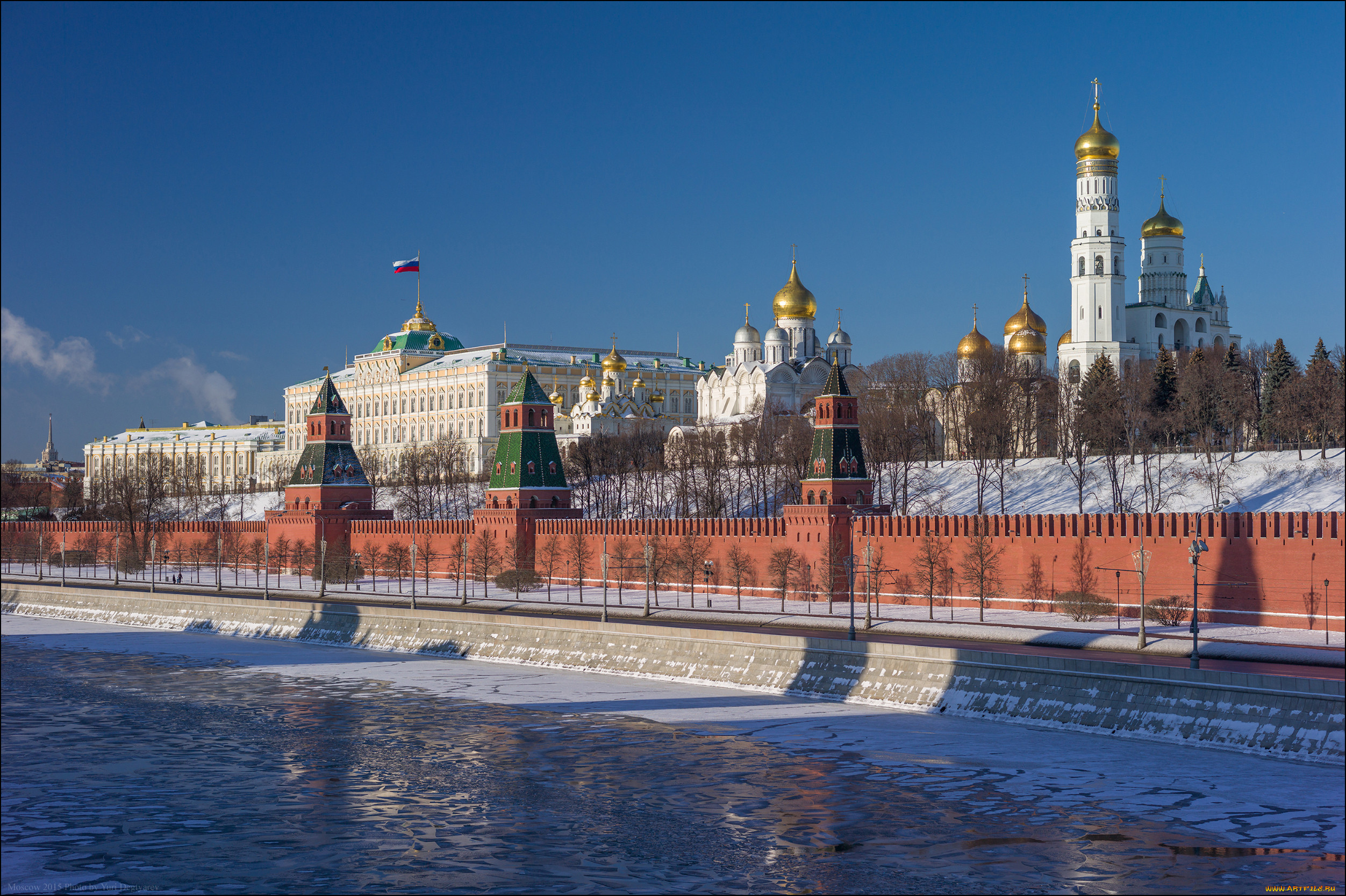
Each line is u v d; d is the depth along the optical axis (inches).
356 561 6865.2
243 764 3100.4
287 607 5556.1
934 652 3543.3
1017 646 3895.2
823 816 2578.7
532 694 3897.6
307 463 7475.4
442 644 4842.5
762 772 2908.5
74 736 3410.4
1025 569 4731.8
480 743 3253.0
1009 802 2628.0
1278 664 3380.9
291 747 3260.3
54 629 5999.0
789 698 3740.2
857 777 2844.5
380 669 4483.3
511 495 6555.1
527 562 6491.1
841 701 3663.9
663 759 3041.3
